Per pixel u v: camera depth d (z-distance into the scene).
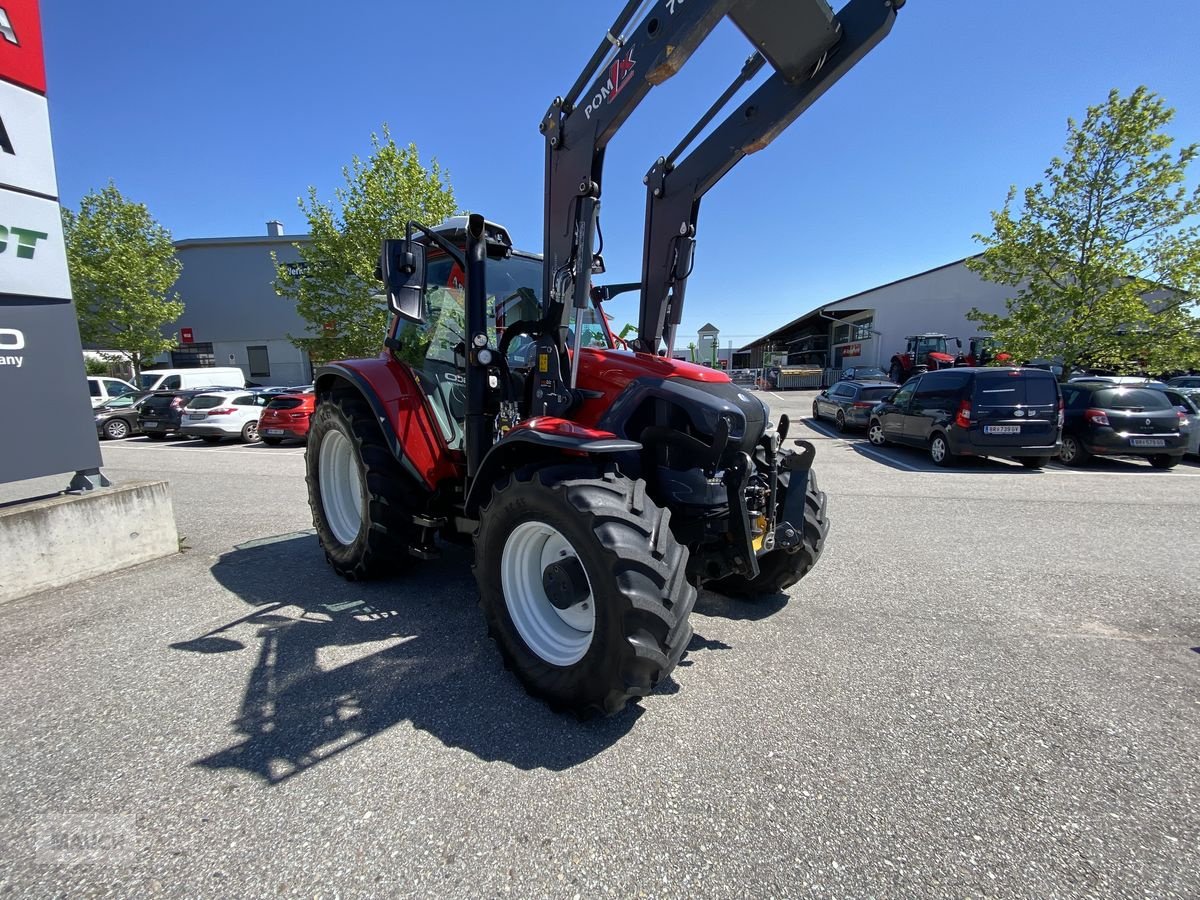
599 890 1.57
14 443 3.86
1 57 3.73
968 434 9.01
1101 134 11.00
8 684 2.62
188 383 20.27
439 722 2.34
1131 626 3.31
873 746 2.21
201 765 2.07
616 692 2.18
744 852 1.70
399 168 19.39
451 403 3.71
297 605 3.54
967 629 3.26
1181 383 15.91
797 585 3.95
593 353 3.15
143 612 3.42
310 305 20.92
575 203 2.73
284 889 1.57
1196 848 1.72
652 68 2.23
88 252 23.53
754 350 64.12
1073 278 12.10
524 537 2.61
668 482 2.80
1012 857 1.69
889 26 2.36
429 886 1.58
